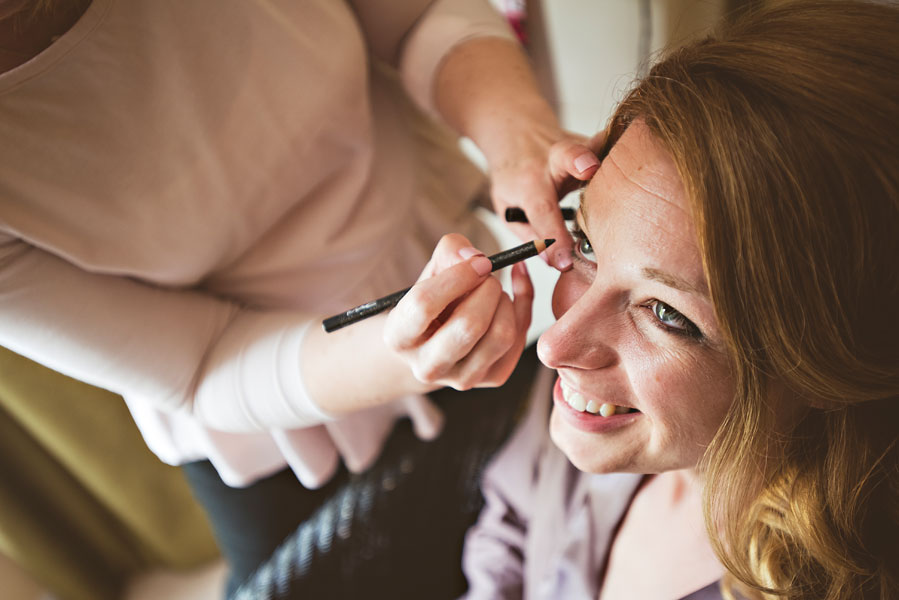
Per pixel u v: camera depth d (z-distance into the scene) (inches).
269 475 43.9
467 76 34.2
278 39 30.3
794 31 21.4
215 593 70.9
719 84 21.2
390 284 39.9
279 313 34.8
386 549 42.8
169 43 27.9
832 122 19.8
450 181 43.6
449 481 44.7
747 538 27.3
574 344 24.6
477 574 41.3
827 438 25.7
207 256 33.1
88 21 26.0
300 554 40.6
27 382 52.9
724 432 24.8
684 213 21.6
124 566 71.4
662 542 32.0
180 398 34.1
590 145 27.2
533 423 40.4
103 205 29.1
